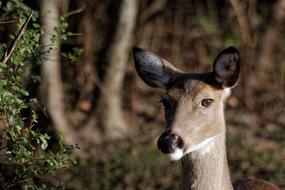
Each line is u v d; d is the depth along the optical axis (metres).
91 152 17.70
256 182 10.27
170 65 9.70
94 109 19.16
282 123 20.94
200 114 9.03
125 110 21.38
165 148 8.80
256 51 22.59
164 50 23.20
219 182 9.14
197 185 9.09
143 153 17.31
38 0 14.85
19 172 8.84
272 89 22.28
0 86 8.23
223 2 23.53
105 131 19.14
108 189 15.51
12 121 8.66
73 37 20.75
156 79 9.55
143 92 21.95
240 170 16.41
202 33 23.33
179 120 8.95
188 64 23.20
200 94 9.09
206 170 9.09
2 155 8.88
